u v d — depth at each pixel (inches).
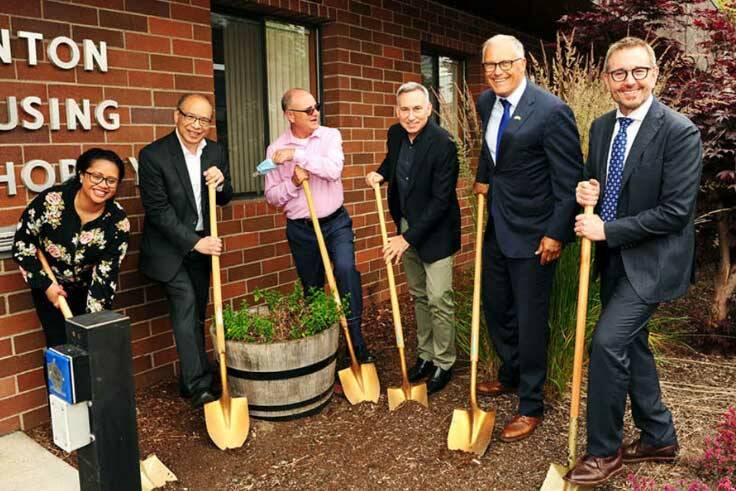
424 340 159.0
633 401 116.1
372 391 144.3
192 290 142.6
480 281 141.4
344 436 129.5
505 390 149.0
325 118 211.5
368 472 116.6
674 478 112.3
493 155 131.4
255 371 131.5
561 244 121.7
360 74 215.2
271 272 190.1
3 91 126.2
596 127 114.0
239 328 132.5
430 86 265.1
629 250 107.5
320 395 138.7
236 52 185.0
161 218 135.9
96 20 140.0
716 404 143.8
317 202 155.9
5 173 127.5
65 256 123.9
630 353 114.0
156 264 139.8
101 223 124.4
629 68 102.3
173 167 137.9
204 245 133.7
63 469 118.2
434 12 250.5
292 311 142.6
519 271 127.4
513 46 120.4
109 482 83.7
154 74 152.2
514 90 123.8
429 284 147.5
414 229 142.2
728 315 187.9
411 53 238.7
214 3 176.4
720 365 167.9
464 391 151.6
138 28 148.0
